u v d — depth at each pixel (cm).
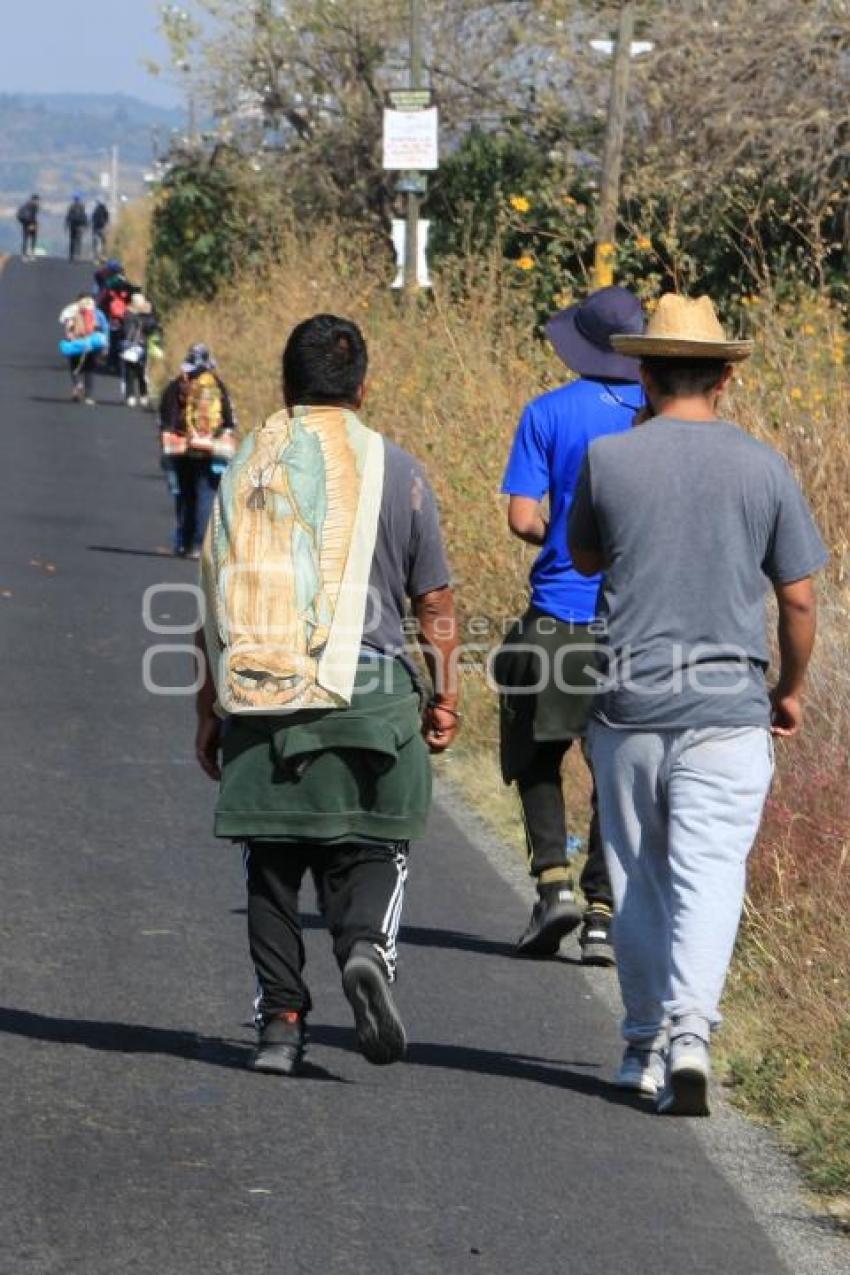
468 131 8731
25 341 11612
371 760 1584
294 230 9044
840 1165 1511
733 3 6450
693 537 1567
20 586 4450
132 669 3578
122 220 17862
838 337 3538
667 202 5800
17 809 2564
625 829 1612
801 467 2980
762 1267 1359
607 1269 1340
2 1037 1728
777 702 1627
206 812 2594
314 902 2230
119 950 2002
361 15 9206
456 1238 1371
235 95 9844
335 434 1611
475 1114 1606
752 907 2045
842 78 5984
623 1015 1900
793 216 5725
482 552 3238
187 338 9006
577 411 2025
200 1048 1725
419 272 6034
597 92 7769
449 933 2144
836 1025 1747
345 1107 1603
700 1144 1569
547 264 5475
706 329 1598
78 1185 1420
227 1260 1315
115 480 6619
